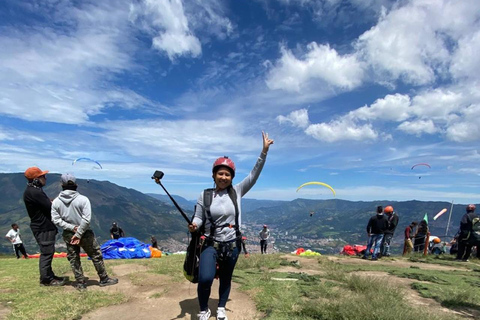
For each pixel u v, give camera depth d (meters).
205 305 3.07
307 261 8.20
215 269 2.97
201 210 3.12
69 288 4.50
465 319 3.54
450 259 10.87
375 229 10.35
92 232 4.60
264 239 15.45
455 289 5.02
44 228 4.61
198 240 3.12
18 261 8.84
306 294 4.15
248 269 6.39
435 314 3.30
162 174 3.16
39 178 4.64
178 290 4.42
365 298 3.83
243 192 3.30
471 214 10.25
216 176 3.11
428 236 11.82
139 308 3.65
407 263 9.29
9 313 3.38
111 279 4.85
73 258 4.45
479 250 10.91
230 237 3.04
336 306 3.46
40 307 3.54
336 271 6.17
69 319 3.23
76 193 4.43
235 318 3.28
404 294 4.30
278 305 3.61
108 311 3.55
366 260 9.77
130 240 10.10
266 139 3.27
